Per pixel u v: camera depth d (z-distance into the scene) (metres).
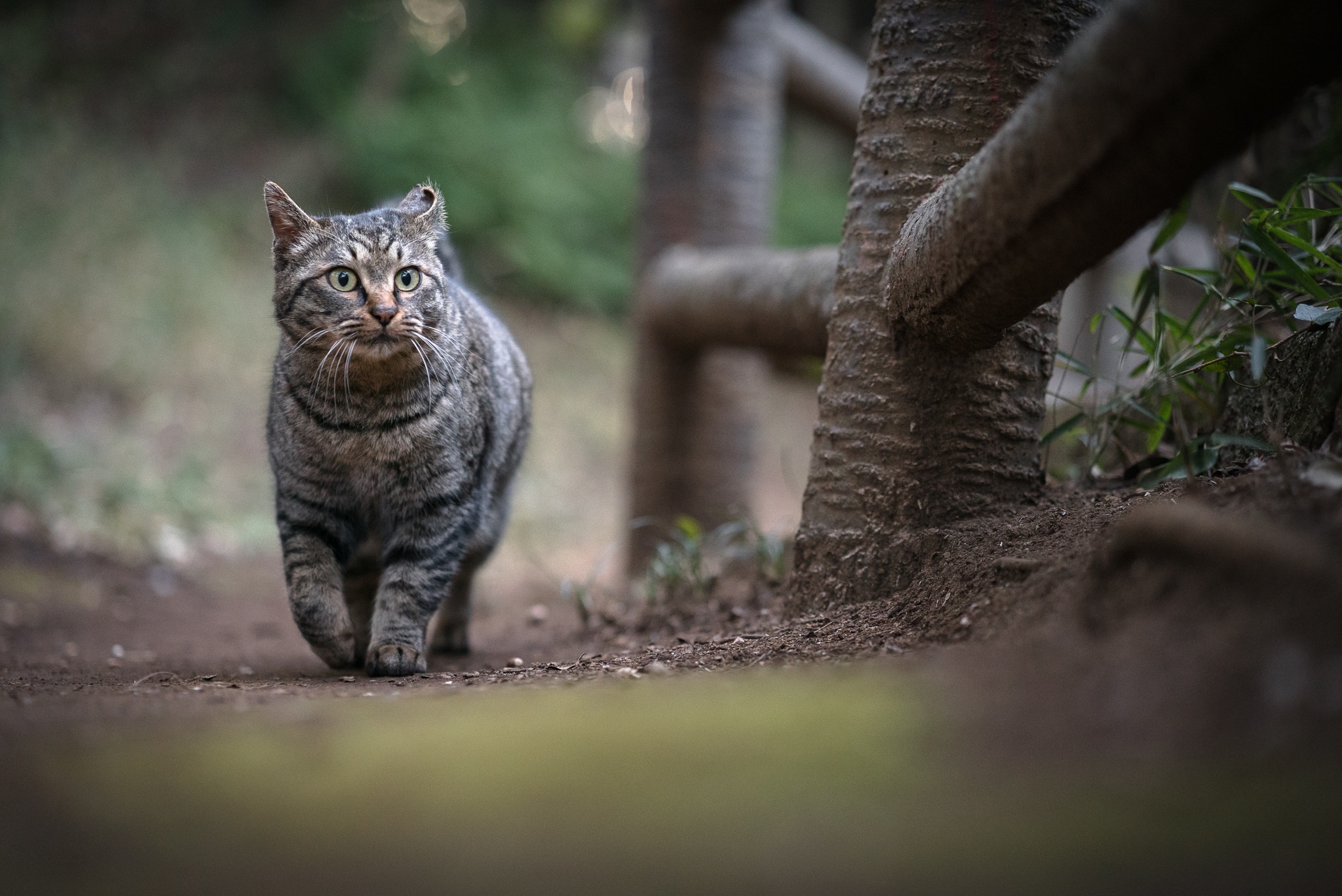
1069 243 2.44
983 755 1.70
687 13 6.85
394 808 1.63
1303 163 3.93
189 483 8.84
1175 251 5.59
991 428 3.33
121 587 6.89
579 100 17.50
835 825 1.50
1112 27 2.08
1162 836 1.41
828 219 16.86
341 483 3.96
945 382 3.29
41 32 13.21
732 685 2.32
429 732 1.99
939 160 3.33
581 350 13.98
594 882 1.39
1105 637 2.11
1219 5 1.88
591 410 13.01
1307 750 1.57
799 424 14.41
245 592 7.27
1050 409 5.09
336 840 1.53
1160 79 2.00
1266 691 1.72
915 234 3.05
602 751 1.84
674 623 4.28
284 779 1.76
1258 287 3.34
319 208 13.71
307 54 14.84
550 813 1.59
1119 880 1.32
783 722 1.93
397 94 15.20
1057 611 2.38
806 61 8.07
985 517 3.31
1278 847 1.36
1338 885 1.27
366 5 15.73
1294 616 1.87
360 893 1.39
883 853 1.42
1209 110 2.01
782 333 4.92
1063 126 2.22
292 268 3.93
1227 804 1.46
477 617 6.34
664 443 6.89
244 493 9.29
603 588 6.23
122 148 12.60
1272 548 1.99
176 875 1.45
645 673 2.85
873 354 3.37
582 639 4.55
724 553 5.02
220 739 2.00
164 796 1.70
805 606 3.50
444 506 4.02
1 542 7.09
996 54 3.31
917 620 2.88
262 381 10.77
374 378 3.85
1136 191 2.21
